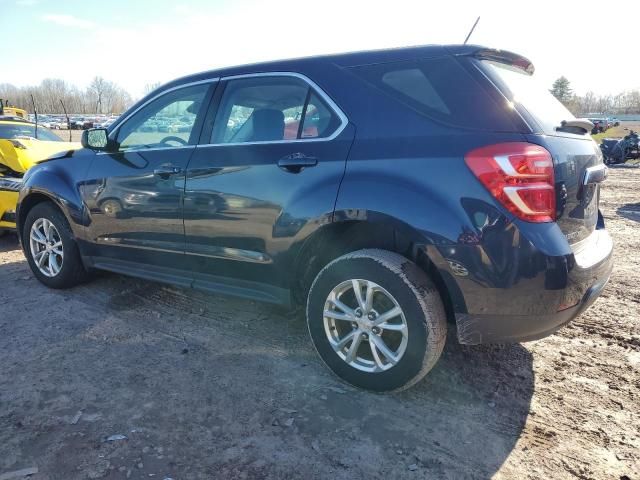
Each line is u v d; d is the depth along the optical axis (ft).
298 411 8.63
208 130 11.05
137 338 11.46
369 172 8.61
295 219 9.34
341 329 9.57
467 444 7.80
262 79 10.49
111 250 13.00
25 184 14.73
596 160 9.26
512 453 7.61
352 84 9.29
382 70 9.14
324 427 8.20
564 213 8.02
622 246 19.70
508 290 7.73
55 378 9.68
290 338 11.50
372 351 8.91
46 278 14.69
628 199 32.22
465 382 9.58
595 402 8.91
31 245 14.87
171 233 11.48
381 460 7.44
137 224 12.09
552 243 7.59
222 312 12.98
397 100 8.79
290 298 10.05
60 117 180.04
